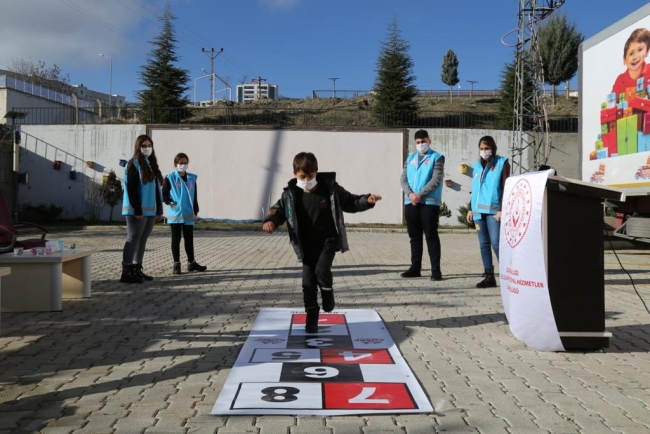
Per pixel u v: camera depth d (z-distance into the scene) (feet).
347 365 16.44
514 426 12.44
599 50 42.63
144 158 30.63
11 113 90.53
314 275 20.08
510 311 19.25
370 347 18.38
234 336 19.86
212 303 25.66
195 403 13.62
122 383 15.03
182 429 12.12
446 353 18.10
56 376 15.57
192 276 34.17
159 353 17.76
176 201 34.68
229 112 120.06
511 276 19.13
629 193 38.93
